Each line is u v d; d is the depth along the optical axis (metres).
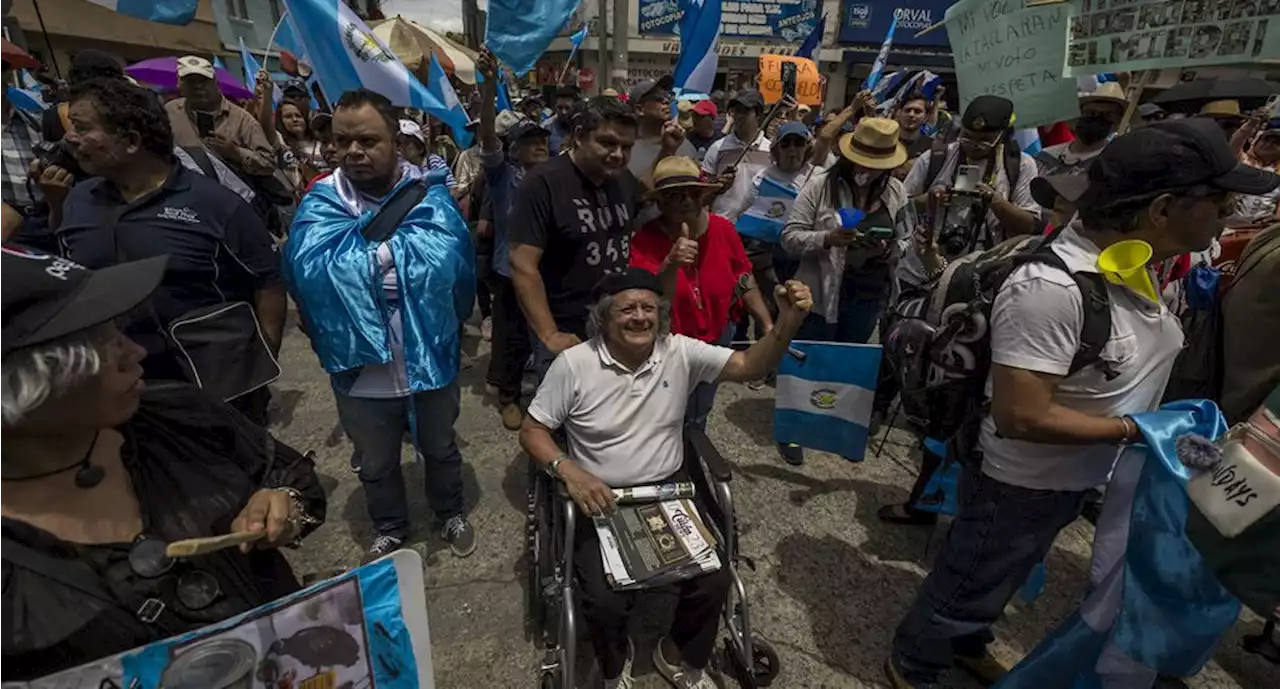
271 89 5.05
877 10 17.58
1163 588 1.48
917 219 3.20
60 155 2.60
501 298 3.68
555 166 2.50
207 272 2.15
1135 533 1.52
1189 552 1.42
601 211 2.56
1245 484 1.24
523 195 2.46
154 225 2.04
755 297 2.94
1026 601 2.17
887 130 3.12
